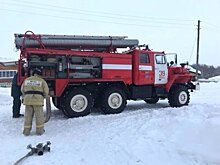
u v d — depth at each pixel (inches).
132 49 450.3
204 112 327.6
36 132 294.8
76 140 261.6
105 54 418.3
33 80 298.7
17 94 390.9
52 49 390.3
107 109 419.8
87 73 408.2
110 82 433.4
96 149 227.6
